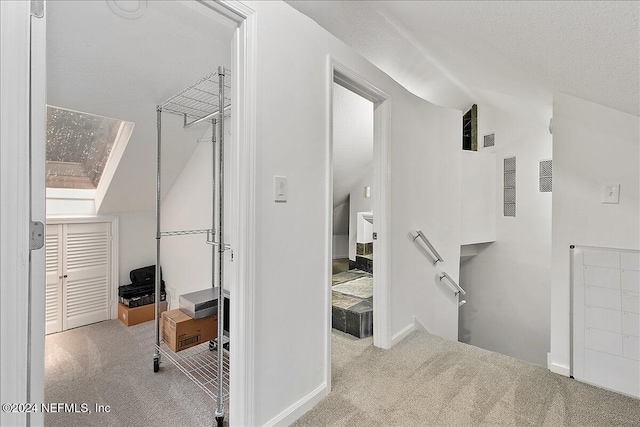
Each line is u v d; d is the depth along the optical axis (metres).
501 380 1.93
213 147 2.46
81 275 2.90
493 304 3.95
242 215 1.34
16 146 0.81
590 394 1.81
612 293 1.87
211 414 1.65
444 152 3.08
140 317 2.97
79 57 1.79
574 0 1.04
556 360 2.06
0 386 0.79
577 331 1.98
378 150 2.33
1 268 0.79
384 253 2.32
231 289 1.38
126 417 1.62
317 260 1.71
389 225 2.33
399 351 2.30
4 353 0.79
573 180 2.00
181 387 1.89
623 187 1.83
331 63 1.79
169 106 2.36
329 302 1.79
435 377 1.95
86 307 2.93
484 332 4.04
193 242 2.86
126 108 2.24
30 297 0.85
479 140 4.03
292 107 1.55
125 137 2.53
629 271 1.82
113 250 3.09
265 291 1.42
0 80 0.77
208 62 2.08
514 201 3.73
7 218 0.79
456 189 3.24
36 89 0.85
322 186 1.75
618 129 1.84
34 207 0.85
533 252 3.61
